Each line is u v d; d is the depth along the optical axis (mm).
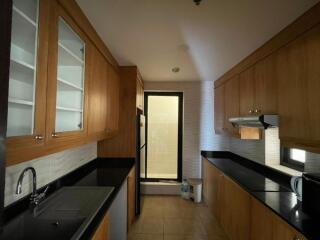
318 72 1430
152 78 3947
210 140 4211
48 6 1108
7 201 1297
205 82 4234
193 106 4227
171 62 2953
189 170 4219
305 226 1306
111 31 1947
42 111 1067
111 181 2246
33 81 1012
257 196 1862
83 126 1687
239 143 3631
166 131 4328
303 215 1462
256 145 3033
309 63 1517
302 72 1591
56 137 1223
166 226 2994
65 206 1586
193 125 4227
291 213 1499
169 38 2102
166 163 4328
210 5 1513
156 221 3135
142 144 3730
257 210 1890
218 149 4191
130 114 3168
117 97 3010
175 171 4320
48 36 1112
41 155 1076
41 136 1056
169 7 1544
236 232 2408
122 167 3023
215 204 3248
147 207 3619
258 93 2346
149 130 4316
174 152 4320
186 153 4227
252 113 2506
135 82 3158
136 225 3008
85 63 1709
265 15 1631
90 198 1721
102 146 3156
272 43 2041
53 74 1173
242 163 3414
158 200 3930
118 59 2818
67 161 2139
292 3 1468
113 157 3152
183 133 4238
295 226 1313
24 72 1024
